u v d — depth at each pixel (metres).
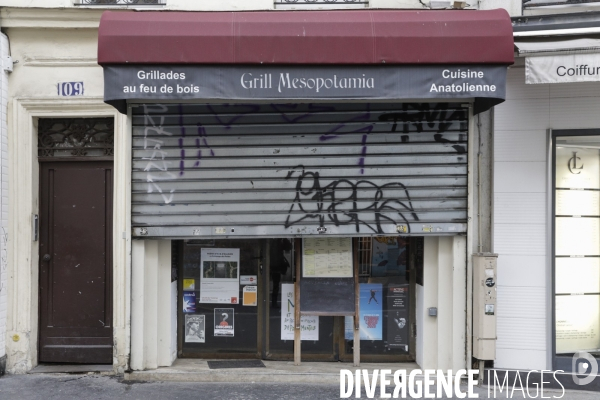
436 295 6.83
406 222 6.60
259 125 6.62
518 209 6.64
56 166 7.10
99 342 7.07
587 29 5.99
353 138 6.61
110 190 7.10
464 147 6.60
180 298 7.24
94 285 7.08
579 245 6.91
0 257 6.62
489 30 5.95
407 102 6.58
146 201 6.59
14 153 6.82
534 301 6.60
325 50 5.95
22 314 6.83
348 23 6.05
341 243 7.00
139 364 6.62
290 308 7.22
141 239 6.60
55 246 7.10
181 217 6.61
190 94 5.95
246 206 6.61
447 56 5.91
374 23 6.05
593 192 6.95
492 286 6.39
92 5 6.77
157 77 5.94
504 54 5.88
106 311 7.08
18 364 6.78
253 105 6.61
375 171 6.62
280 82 5.99
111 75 5.93
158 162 6.60
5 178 6.75
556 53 5.93
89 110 6.88
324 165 6.61
